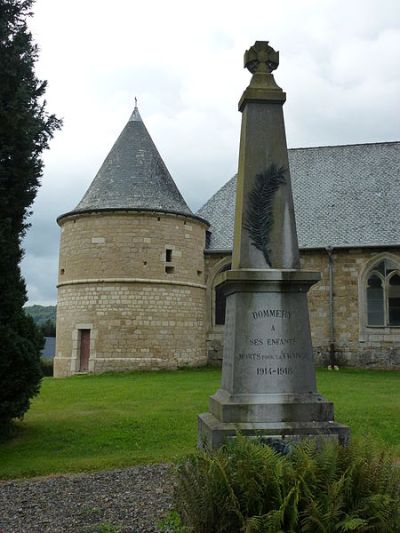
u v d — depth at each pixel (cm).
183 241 2395
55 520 590
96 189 2427
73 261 2358
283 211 716
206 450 516
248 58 758
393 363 2409
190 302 2398
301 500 425
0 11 1073
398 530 420
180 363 2323
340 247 2477
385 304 2450
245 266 699
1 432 1022
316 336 2489
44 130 1116
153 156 2528
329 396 1424
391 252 2448
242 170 729
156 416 1159
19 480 775
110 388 1666
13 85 1067
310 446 484
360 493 434
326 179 2830
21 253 1062
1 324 1002
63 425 1105
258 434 600
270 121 733
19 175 1049
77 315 2314
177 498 468
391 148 2888
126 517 584
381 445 594
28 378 1027
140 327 2259
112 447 965
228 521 429
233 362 663
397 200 2630
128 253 2286
